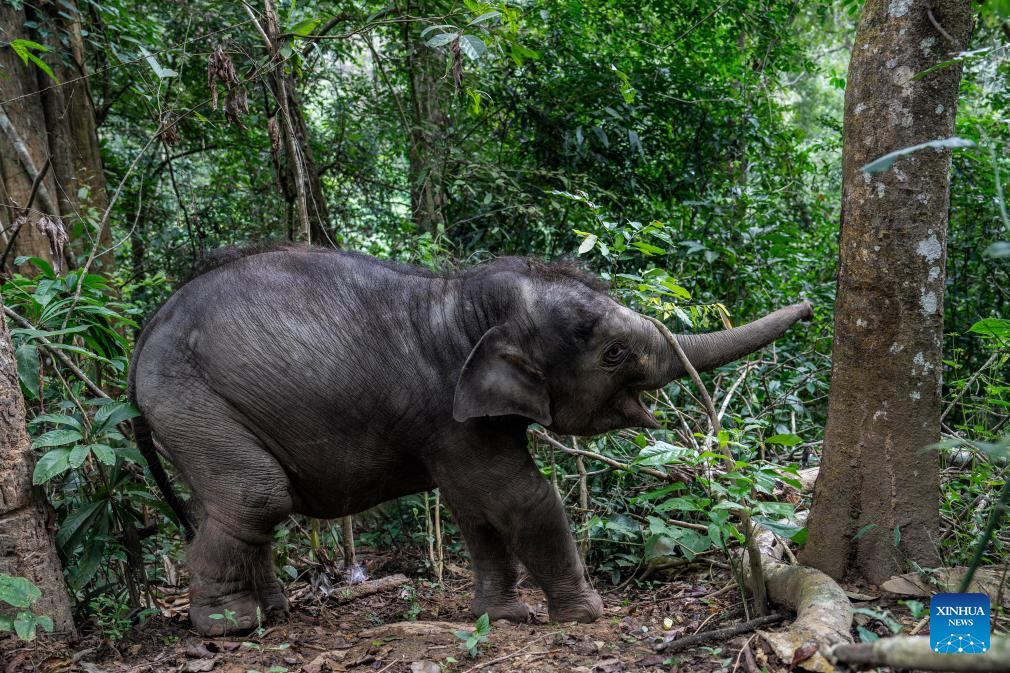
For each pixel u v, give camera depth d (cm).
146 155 948
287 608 449
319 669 347
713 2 839
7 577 343
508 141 821
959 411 613
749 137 838
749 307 722
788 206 943
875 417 352
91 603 423
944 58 336
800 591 339
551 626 397
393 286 409
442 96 776
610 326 399
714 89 801
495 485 397
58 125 695
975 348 693
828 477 365
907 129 339
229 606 396
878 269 347
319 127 1027
